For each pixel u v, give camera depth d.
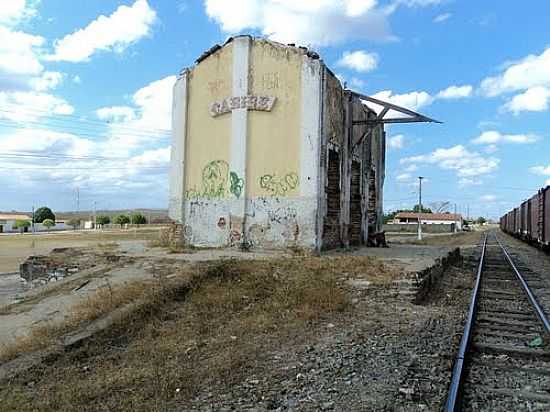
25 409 5.05
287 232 15.66
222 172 16.58
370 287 10.92
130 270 11.62
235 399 5.36
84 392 5.43
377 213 25.28
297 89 15.73
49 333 7.49
